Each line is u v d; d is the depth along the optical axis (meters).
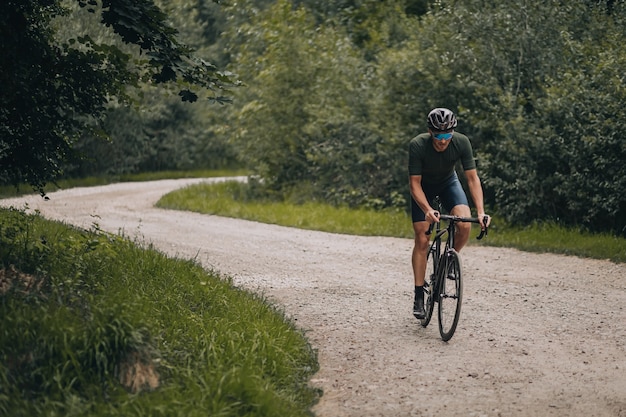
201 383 5.50
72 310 6.00
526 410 5.64
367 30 26.61
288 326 7.63
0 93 7.18
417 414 5.61
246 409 5.25
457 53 17.58
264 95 24.56
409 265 12.22
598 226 15.42
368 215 18.97
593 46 16.27
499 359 6.93
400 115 19.19
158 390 5.33
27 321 5.55
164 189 32.56
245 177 42.06
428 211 7.49
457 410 5.67
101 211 21.06
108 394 5.18
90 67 7.70
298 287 10.38
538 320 8.41
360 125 21.70
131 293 6.98
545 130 15.46
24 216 8.86
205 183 31.86
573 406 5.71
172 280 8.29
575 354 7.07
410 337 7.75
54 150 8.05
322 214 19.47
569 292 9.90
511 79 16.77
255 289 10.16
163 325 6.60
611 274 11.16
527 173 15.75
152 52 7.43
